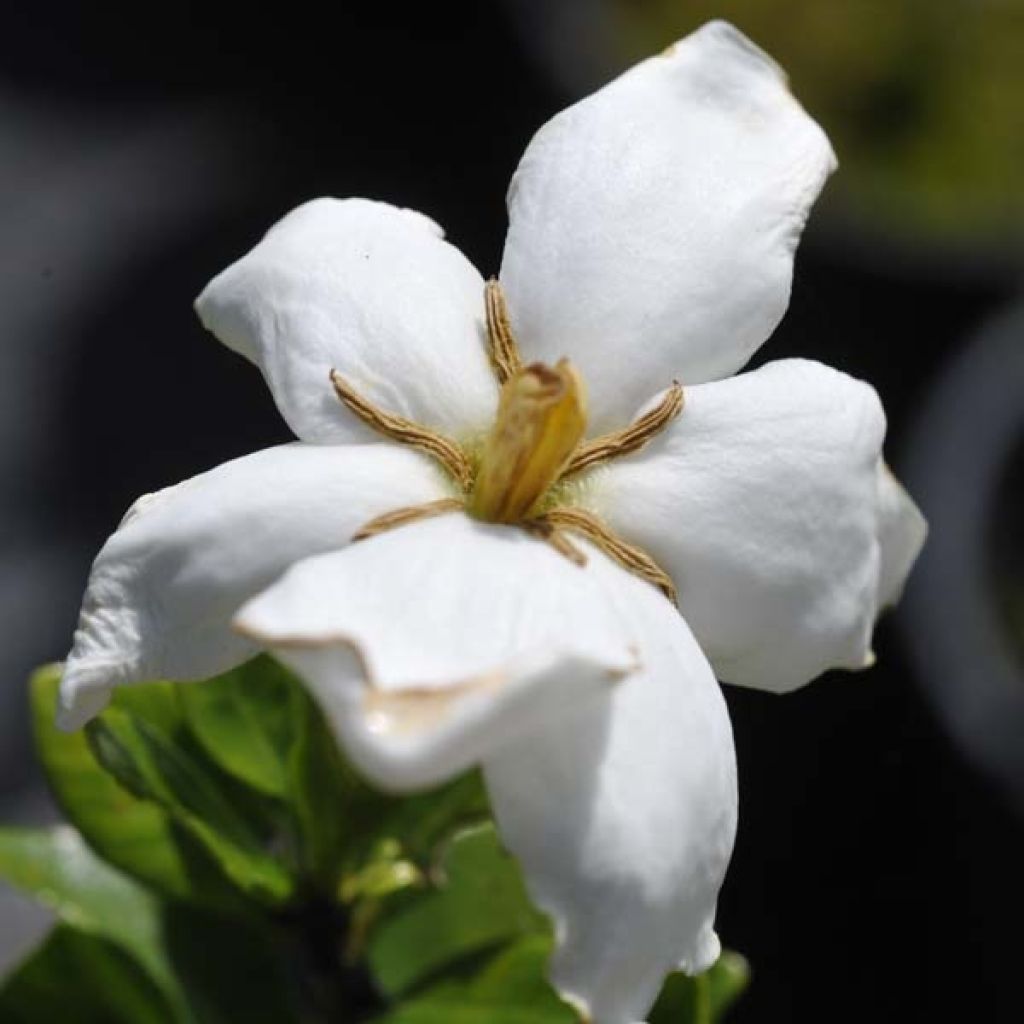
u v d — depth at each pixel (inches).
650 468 11.8
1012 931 21.8
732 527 11.7
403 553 10.9
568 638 10.8
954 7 25.5
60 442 26.6
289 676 12.6
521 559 11.1
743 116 12.2
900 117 25.2
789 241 12.1
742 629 11.7
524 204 12.1
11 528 25.9
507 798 10.8
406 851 12.6
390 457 11.6
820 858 22.8
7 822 23.7
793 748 23.2
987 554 22.5
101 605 11.4
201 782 12.6
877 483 11.9
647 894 10.8
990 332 23.5
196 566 11.3
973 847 22.0
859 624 11.8
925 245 24.7
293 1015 13.6
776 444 11.7
